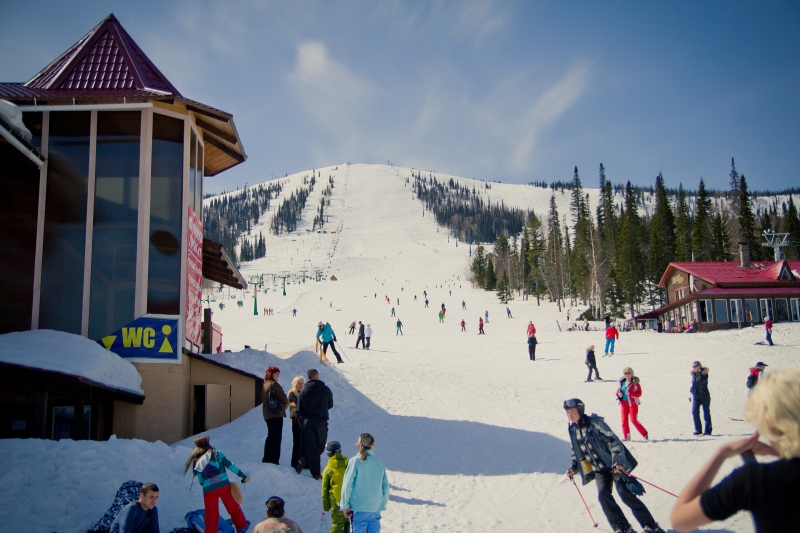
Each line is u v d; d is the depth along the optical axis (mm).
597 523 7863
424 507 8891
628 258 83062
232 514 7332
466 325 60250
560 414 16703
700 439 12641
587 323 50844
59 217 14664
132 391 13375
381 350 37500
